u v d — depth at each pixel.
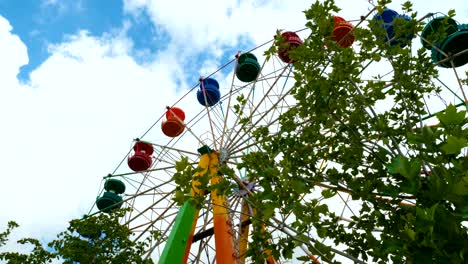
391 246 4.11
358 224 6.91
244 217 17.11
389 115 7.57
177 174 6.19
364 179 6.84
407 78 7.53
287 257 6.21
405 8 8.01
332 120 7.14
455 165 3.78
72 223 16.19
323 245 5.55
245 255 6.81
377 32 7.71
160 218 22.81
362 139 7.02
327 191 5.79
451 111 4.16
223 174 6.52
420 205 4.16
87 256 15.12
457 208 3.54
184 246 15.52
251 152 7.09
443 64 17.30
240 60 28.08
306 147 7.20
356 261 5.52
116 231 16.47
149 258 17.05
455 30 17.25
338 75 6.89
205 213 20.11
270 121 21.12
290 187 5.66
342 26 21.27
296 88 7.59
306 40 7.55
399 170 4.08
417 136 4.64
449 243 3.32
